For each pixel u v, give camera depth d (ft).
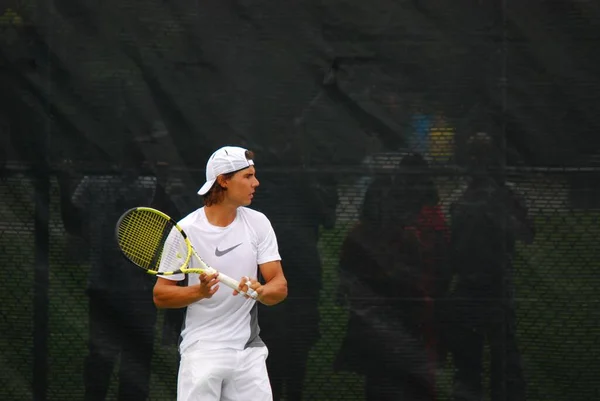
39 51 54.24
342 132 54.03
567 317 53.83
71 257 54.60
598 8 53.26
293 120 54.08
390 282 54.34
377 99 53.93
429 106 53.83
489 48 53.67
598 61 53.36
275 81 54.03
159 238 45.57
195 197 54.34
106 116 54.29
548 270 53.83
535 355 53.98
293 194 54.29
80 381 54.75
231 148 45.60
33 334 54.75
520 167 53.72
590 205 53.57
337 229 54.34
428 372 54.29
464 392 54.19
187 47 54.03
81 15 54.08
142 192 54.34
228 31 53.98
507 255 53.93
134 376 54.65
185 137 54.24
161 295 44.86
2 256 54.60
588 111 53.47
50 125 54.34
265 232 46.55
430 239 54.13
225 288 45.14
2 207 54.49
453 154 53.93
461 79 53.72
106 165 54.34
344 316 54.44
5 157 54.44
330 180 54.19
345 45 53.83
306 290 54.49
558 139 53.67
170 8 53.98
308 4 53.83
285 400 54.65
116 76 54.13
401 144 53.98
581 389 53.93
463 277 54.08
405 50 53.67
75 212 54.49
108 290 54.65
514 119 53.67
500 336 54.03
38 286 54.60
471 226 53.98
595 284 53.67
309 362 54.60
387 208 54.19
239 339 45.65
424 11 53.67
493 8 53.52
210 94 54.08
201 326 45.57
